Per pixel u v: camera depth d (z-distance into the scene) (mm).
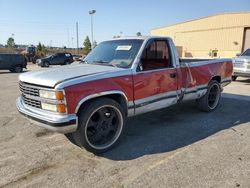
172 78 5238
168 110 6809
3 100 8484
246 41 37219
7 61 22141
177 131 5250
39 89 3971
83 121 3979
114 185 3287
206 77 6242
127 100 4465
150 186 3254
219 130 5297
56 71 4375
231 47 38750
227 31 39000
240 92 9898
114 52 5113
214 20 40406
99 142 4320
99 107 4105
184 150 4316
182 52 45812
